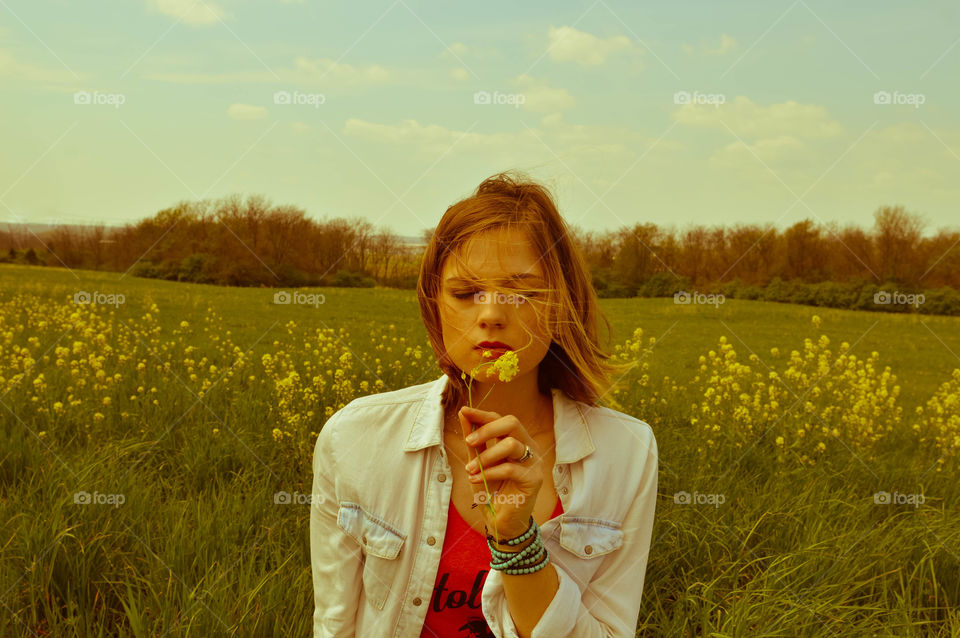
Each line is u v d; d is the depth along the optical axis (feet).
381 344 25.58
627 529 4.35
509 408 4.33
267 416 17.58
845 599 9.73
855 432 19.11
